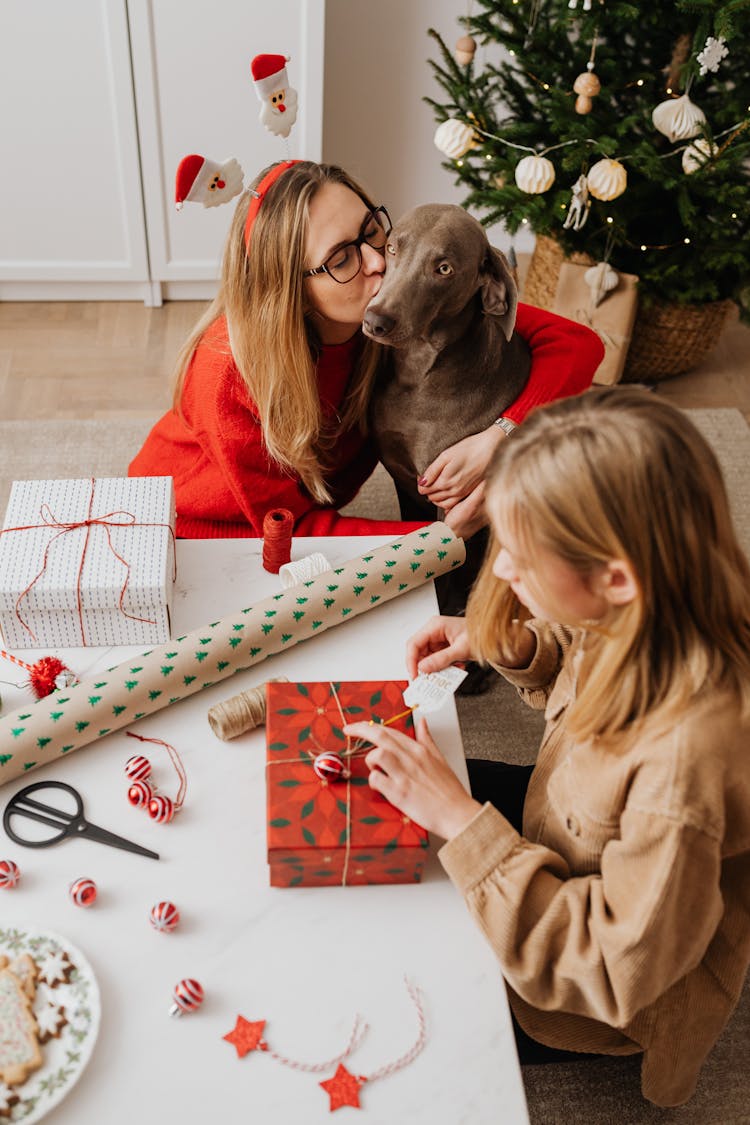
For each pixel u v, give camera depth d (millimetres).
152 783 1146
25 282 3051
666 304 2699
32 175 2793
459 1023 963
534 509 832
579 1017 1110
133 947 1004
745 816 883
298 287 1507
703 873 863
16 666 1284
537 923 955
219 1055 933
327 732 1110
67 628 1280
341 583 1319
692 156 2271
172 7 2521
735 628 865
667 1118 1463
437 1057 941
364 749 1092
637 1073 1485
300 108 2727
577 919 936
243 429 1610
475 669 2035
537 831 1106
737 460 2672
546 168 2236
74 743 1152
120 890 1049
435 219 1509
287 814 1026
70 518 1317
